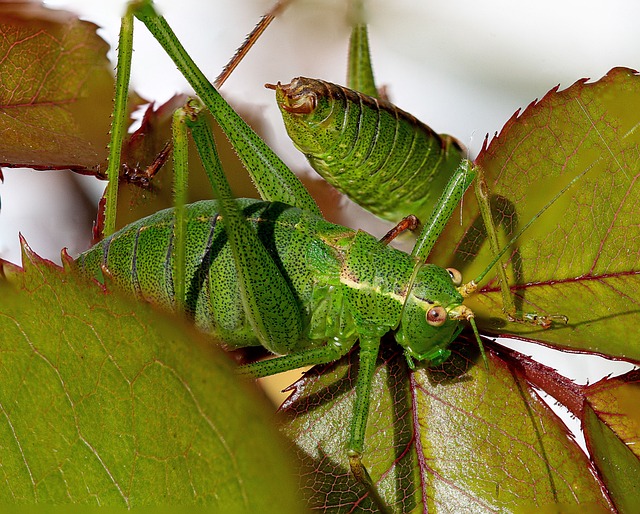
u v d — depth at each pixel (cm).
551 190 11
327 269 11
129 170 11
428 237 11
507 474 11
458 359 11
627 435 11
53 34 11
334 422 11
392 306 11
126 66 11
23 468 10
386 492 11
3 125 11
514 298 11
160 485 10
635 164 11
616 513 11
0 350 10
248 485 10
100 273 11
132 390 10
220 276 11
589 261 11
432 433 11
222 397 10
